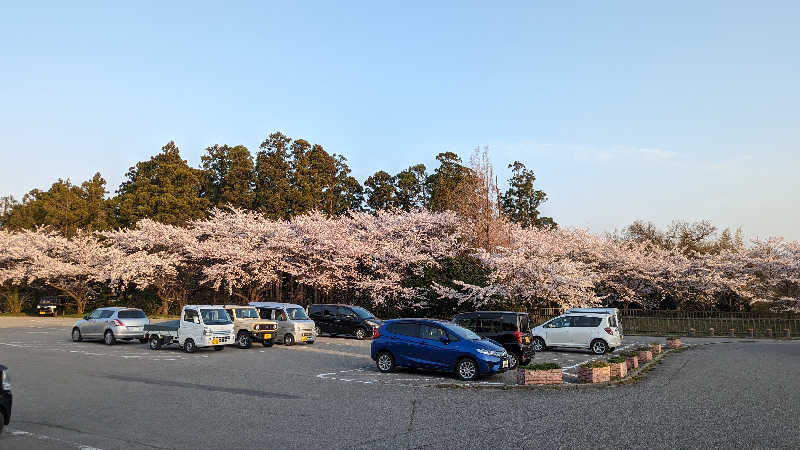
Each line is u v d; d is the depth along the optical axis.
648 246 50.72
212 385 12.74
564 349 22.23
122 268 39.66
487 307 31.50
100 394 11.45
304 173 49.94
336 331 27.06
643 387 12.45
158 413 9.52
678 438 7.70
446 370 14.11
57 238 47.69
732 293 39.72
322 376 14.32
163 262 39.88
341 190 54.59
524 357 16.64
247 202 47.97
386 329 15.34
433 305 34.22
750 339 29.88
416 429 8.34
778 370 15.34
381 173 54.47
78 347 21.81
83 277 46.44
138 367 15.99
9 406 7.95
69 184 62.75
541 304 32.00
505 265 29.77
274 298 43.12
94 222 54.09
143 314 23.81
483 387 12.44
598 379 12.96
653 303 41.91
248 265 38.28
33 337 26.44
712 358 18.77
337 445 7.40
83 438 7.77
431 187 53.72
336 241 36.62
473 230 35.94
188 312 20.52
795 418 9.00
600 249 41.62
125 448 7.25
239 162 49.81
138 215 47.94
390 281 34.38
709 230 54.53
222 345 20.69
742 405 10.18
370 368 15.98
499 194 37.16
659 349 20.17
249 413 9.54
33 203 65.62
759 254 41.03
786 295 37.06
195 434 8.01
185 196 49.03
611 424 8.62
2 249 47.75
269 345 22.48
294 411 9.73
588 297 30.30
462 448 7.23
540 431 8.19
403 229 37.88
